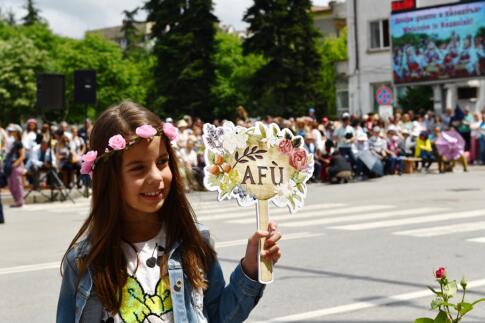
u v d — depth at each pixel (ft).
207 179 9.27
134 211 9.08
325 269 28.30
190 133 74.02
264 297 24.06
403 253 31.22
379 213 46.39
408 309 22.07
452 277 26.12
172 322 8.98
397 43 120.98
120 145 8.70
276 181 9.42
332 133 84.48
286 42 190.08
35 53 277.03
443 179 74.08
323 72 212.02
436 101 133.59
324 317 21.47
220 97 243.19
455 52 115.14
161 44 210.18
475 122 94.53
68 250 9.15
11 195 68.85
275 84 190.70
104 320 8.97
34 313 23.39
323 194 62.54
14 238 42.29
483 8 112.16
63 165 72.23
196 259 9.20
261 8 193.67
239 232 40.19
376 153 82.23
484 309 21.76
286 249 33.17
